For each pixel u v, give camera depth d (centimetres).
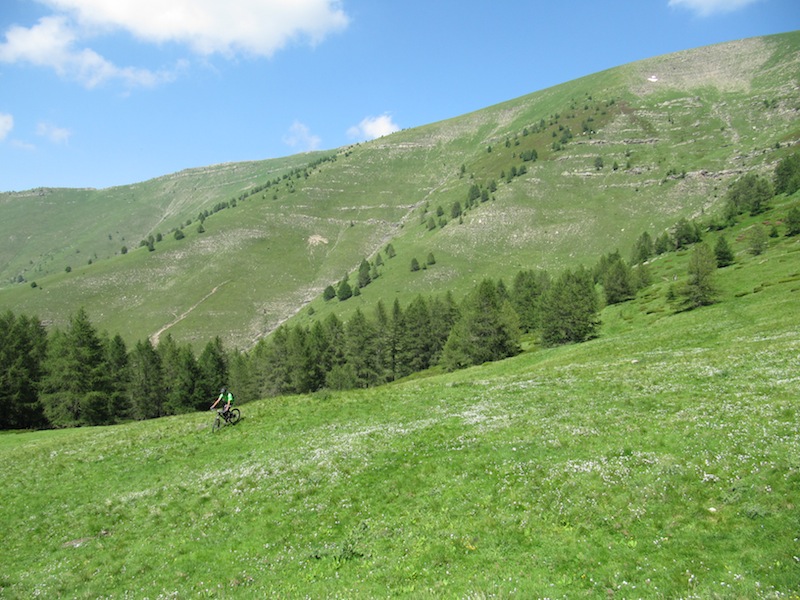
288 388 11631
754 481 1457
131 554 1834
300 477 2238
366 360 12200
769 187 18838
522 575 1295
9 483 2892
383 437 2608
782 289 7938
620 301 13050
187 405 10062
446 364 10544
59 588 1659
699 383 2773
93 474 2861
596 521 1466
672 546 1284
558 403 2802
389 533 1666
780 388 2348
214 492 2275
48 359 8925
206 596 1488
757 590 1044
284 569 1573
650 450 1830
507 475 1884
